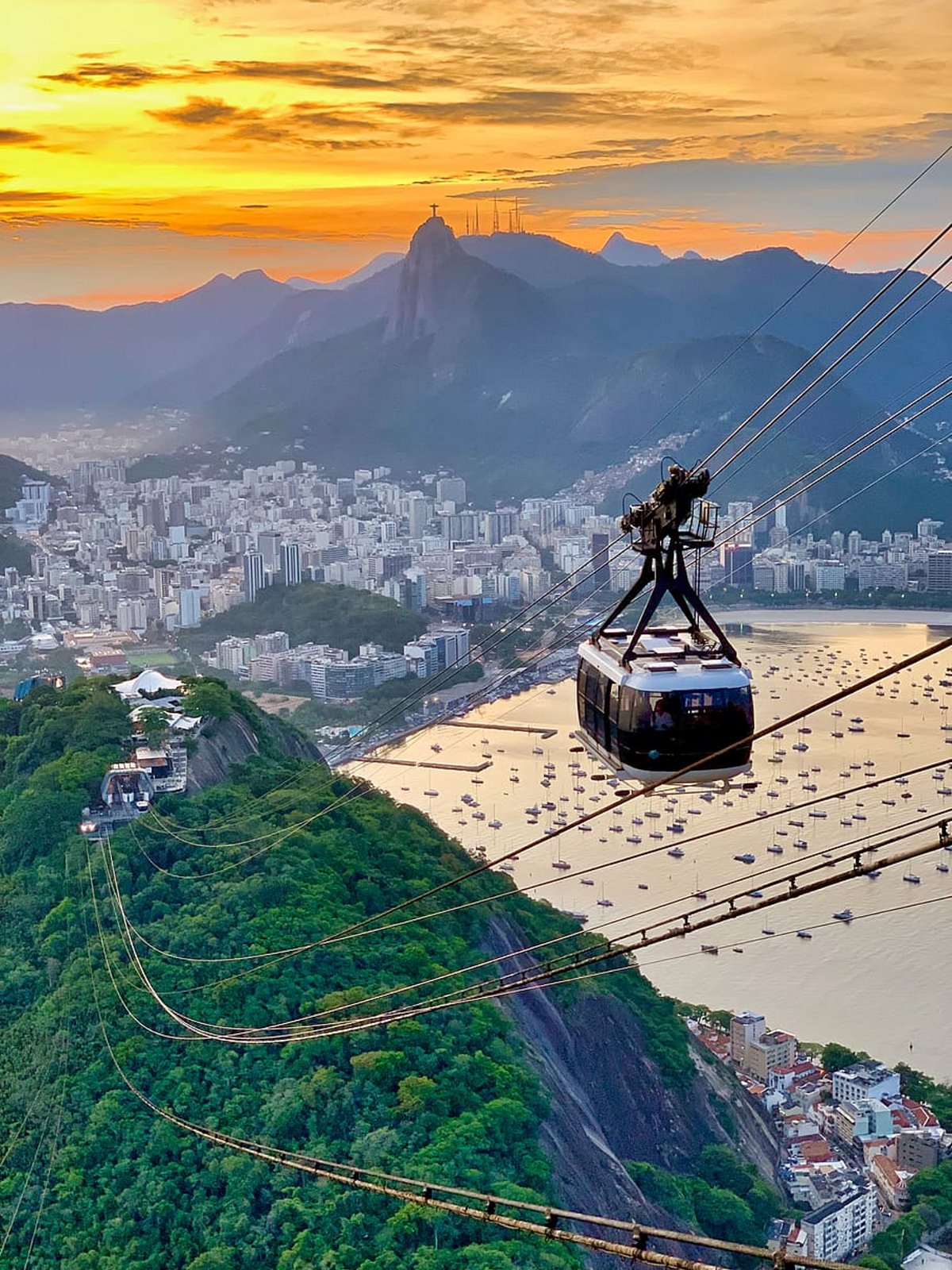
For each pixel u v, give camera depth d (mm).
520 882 167125
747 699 44562
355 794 144875
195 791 140875
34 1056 99250
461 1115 86438
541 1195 80438
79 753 144750
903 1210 104625
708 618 46156
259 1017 98500
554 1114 91812
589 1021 110562
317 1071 91250
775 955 143000
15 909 121750
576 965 42906
